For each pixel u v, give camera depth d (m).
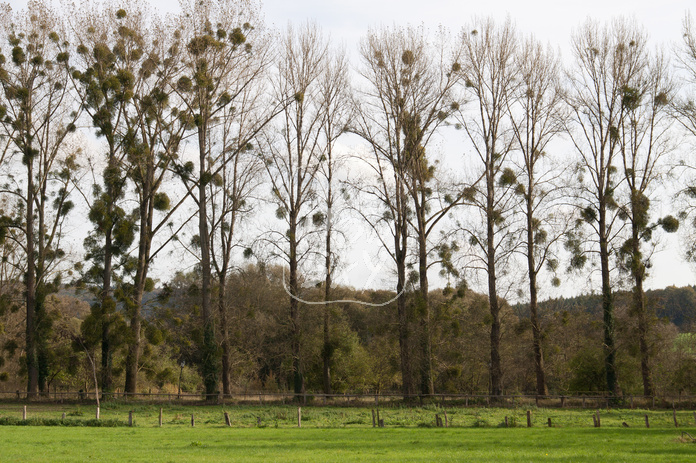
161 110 37.38
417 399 35.12
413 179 36.81
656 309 37.66
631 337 36.69
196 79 36.28
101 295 37.28
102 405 33.22
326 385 38.28
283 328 38.19
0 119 38.72
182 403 35.09
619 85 38.22
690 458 15.36
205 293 36.62
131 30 37.59
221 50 37.22
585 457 15.71
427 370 35.88
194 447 18.78
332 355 38.47
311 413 30.64
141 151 36.34
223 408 33.09
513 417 26.62
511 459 15.44
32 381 37.75
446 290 37.03
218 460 15.56
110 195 38.09
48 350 38.81
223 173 38.22
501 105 37.50
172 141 37.72
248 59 38.31
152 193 38.03
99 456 16.53
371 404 35.53
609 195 37.34
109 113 37.03
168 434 22.53
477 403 35.28
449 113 37.06
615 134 37.97
